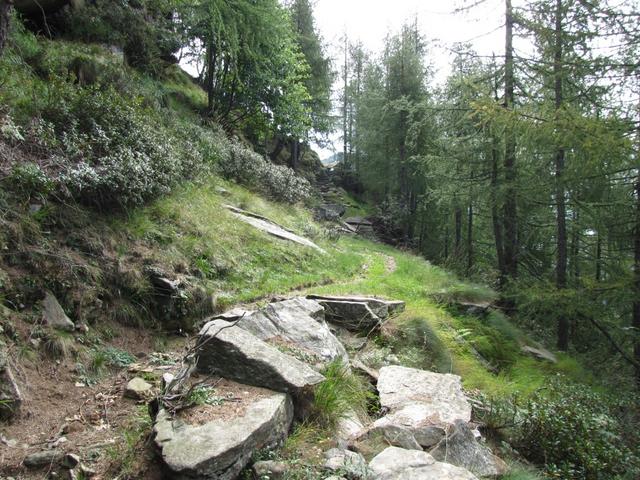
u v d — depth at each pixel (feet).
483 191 44.19
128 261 17.94
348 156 126.00
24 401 10.96
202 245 23.79
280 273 28.17
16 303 13.14
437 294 33.42
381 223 85.92
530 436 16.29
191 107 57.93
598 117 28.68
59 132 19.77
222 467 8.50
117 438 10.38
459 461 11.59
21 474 8.86
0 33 11.76
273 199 47.67
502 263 45.37
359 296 26.53
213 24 49.03
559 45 33.71
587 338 46.32
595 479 14.87
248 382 11.93
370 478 9.33
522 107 31.73
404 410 13.64
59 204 17.01
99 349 14.42
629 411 22.25
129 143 22.72
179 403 10.27
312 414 12.29
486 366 25.12
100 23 38.04
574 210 42.52
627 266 38.17
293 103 68.54
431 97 58.75
